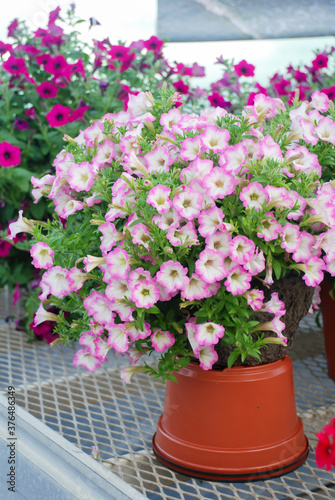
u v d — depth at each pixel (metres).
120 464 1.05
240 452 1.02
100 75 1.87
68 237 1.08
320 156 1.07
